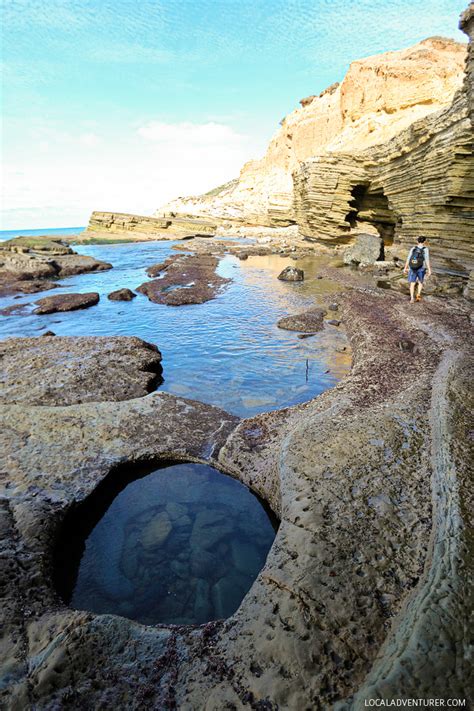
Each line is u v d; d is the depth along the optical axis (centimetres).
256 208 5744
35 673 236
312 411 557
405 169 1825
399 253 1908
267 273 2088
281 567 296
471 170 1245
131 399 638
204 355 912
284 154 6041
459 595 248
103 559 361
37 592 303
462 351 726
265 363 849
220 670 235
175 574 338
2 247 2820
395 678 207
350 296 1341
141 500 441
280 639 244
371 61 3975
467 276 1298
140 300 1565
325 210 2727
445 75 3472
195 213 6000
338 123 4781
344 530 320
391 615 254
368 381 636
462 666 210
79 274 2331
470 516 315
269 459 461
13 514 376
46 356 814
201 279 1920
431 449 423
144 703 222
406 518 331
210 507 425
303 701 211
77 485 431
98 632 262
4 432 523
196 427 558
